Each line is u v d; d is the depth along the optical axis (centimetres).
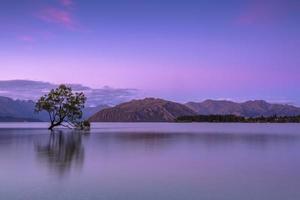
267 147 6209
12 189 2602
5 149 5406
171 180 2992
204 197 2416
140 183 2830
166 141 7644
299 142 7488
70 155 4678
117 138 8625
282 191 2595
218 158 4516
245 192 2567
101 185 2753
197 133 12294
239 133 12362
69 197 2388
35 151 5147
